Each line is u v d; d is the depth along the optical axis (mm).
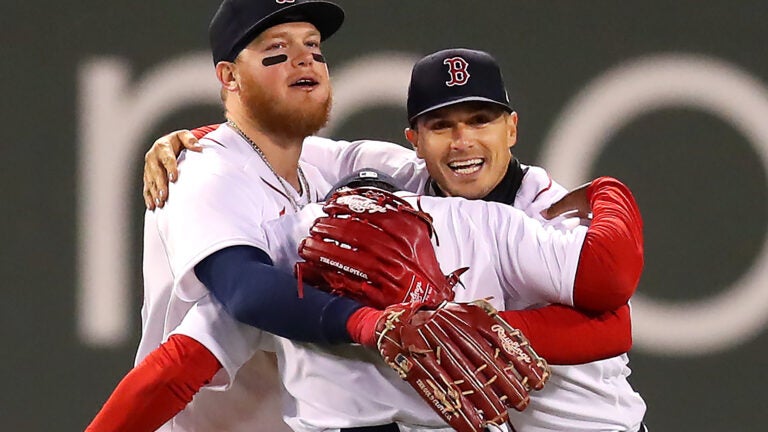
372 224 7184
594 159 14891
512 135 8891
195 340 7602
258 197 8367
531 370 6723
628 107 14883
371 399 7328
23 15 14484
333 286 7184
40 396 14719
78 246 14617
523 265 7453
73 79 14523
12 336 14664
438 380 6520
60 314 14680
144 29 14500
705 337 14930
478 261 7520
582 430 8109
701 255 14922
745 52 14812
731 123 14859
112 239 14625
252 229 7859
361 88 14695
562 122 14883
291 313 7043
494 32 14828
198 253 7664
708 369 14930
